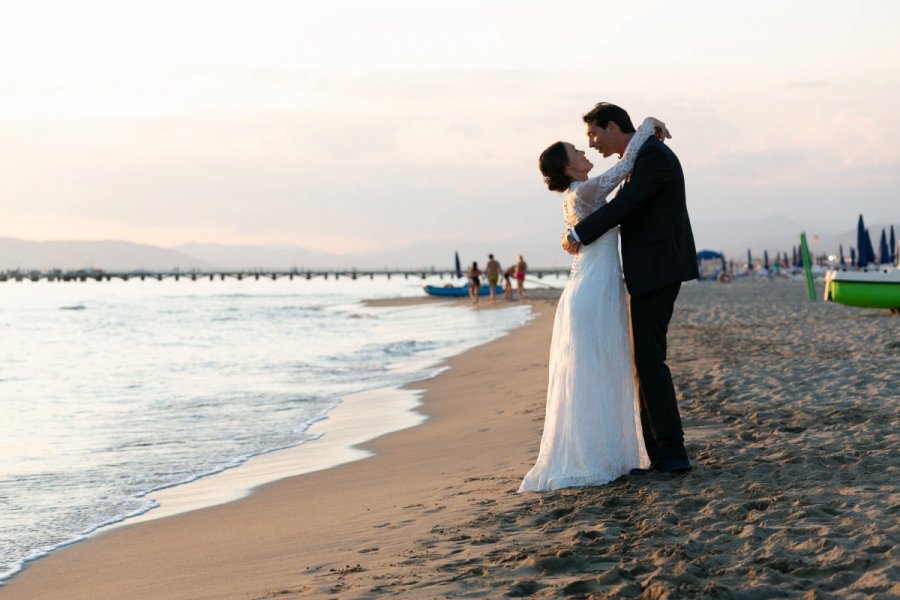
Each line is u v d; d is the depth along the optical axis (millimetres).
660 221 5340
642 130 5418
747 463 5730
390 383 15305
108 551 5766
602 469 5438
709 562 3744
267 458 9031
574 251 5609
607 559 3893
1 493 7695
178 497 7441
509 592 3510
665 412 5484
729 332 19562
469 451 8078
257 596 3928
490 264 44312
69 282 183125
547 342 19672
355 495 6684
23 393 15141
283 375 17125
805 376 10766
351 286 118250
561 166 5676
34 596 4820
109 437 10617
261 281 172875
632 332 5500
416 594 3582
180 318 41625
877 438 6480
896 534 3953
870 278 23266
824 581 3408
